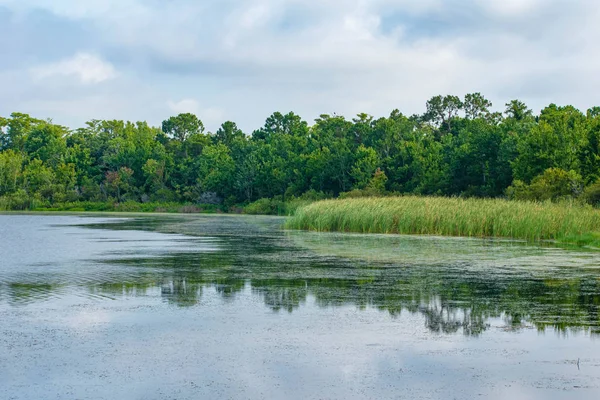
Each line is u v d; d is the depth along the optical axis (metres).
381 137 102.19
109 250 28.62
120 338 11.52
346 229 41.69
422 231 38.09
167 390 8.81
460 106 126.69
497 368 9.77
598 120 56.03
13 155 121.69
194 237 37.75
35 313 13.72
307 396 8.57
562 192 48.94
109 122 159.00
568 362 10.05
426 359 10.23
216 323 12.69
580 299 15.20
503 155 69.50
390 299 15.24
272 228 48.28
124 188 113.88
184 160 121.31
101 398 8.52
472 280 18.33
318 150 97.44
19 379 9.29
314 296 15.67
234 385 9.00
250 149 111.38
